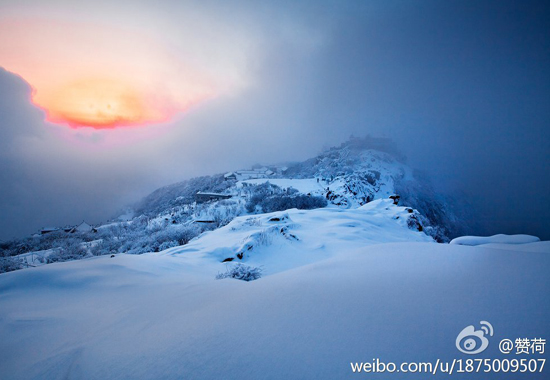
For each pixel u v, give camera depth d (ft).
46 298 17.78
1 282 20.47
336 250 47.96
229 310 9.52
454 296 7.93
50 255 104.58
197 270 33.17
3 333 12.14
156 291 17.74
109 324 11.70
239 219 80.53
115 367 7.19
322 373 5.38
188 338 7.93
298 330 7.20
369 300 8.40
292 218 78.13
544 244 16.85
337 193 210.59
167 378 6.07
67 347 9.73
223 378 5.69
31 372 8.02
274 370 5.70
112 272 24.29
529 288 7.79
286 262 41.50
